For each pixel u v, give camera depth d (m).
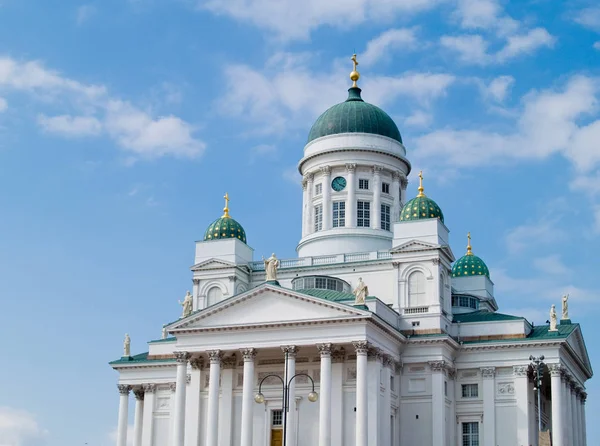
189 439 112.81
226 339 109.38
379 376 106.25
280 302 108.00
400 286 116.44
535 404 118.62
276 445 110.00
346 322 104.38
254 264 128.00
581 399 129.25
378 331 106.94
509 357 114.38
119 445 127.38
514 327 116.06
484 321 117.38
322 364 104.62
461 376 116.38
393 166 136.00
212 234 127.00
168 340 129.12
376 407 104.00
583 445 127.00
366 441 101.38
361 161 134.00
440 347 112.25
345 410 107.38
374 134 135.50
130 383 128.88
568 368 118.44
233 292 123.06
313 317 105.56
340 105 139.88
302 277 118.88
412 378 113.00
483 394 114.38
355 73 144.12
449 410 113.94
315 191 136.75
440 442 109.62
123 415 128.38
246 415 105.81
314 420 109.00
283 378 111.69
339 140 134.88
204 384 114.88
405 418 112.00
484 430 113.19
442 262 117.50
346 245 129.50
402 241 117.81
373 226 132.25
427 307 114.38
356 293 106.19
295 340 106.31
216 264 124.44
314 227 135.38
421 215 118.69
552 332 113.69
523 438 111.44
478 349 115.50
